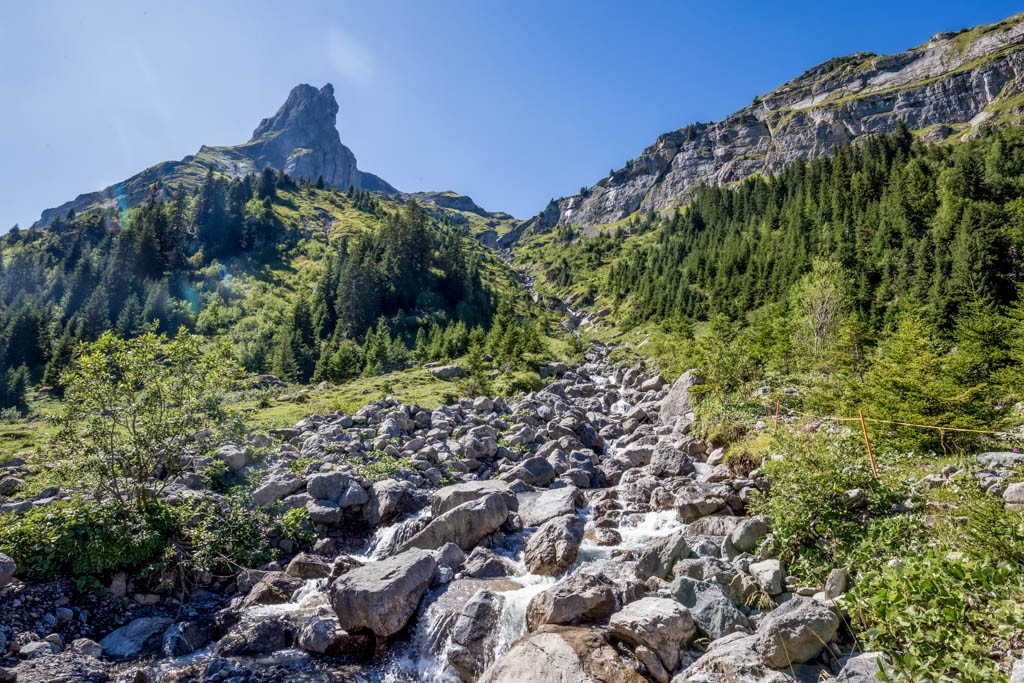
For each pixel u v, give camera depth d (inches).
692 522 639.8
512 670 380.8
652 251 6338.6
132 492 662.5
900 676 283.1
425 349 3070.9
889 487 496.4
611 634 402.0
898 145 5255.9
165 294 4035.4
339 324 3919.8
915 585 318.7
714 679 323.0
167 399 676.1
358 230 7032.5
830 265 2033.7
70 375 643.5
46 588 547.8
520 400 1663.4
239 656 472.7
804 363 1473.9
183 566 612.7
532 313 5403.5
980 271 1988.2
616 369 2546.8
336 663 458.9
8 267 4884.4
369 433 1135.0
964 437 650.2
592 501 775.7
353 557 661.9
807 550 463.2
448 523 644.7
